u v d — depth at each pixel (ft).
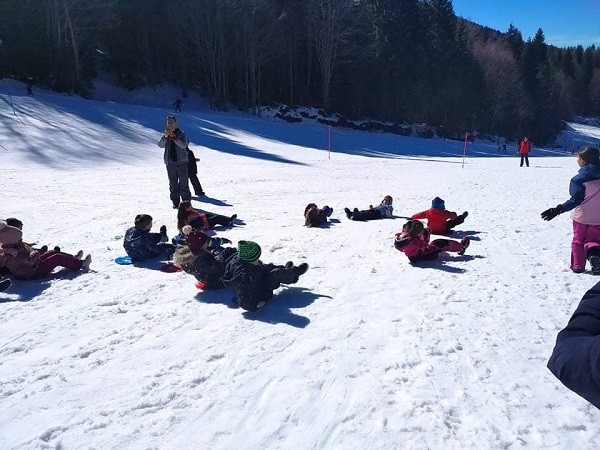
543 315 14.08
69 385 10.77
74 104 109.91
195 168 37.99
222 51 178.60
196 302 15.62
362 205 35.14
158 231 25.88
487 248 22.09
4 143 65.77
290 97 197.16
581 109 450.71
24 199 35.24
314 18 197.57
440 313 14.30
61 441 8.90
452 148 170.91
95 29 157.58
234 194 39.99
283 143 113.09
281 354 11.95
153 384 10.73
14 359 12.00
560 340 5.39
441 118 239.91
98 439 8.95
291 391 10.31
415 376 10.77
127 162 64.95
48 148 66.44
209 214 26.58
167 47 183.83
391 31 223.92
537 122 298.35
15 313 14.92
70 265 18.79
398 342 12.42
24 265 17.72
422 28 237.25
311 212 27.09
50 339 13.08
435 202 25.21
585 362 4.81
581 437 8.66
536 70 302.45
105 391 10.51
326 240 23.79
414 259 19.63
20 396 10.37
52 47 145.79
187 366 11.48
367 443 8.63
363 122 202.18
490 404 9.68
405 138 182.29
